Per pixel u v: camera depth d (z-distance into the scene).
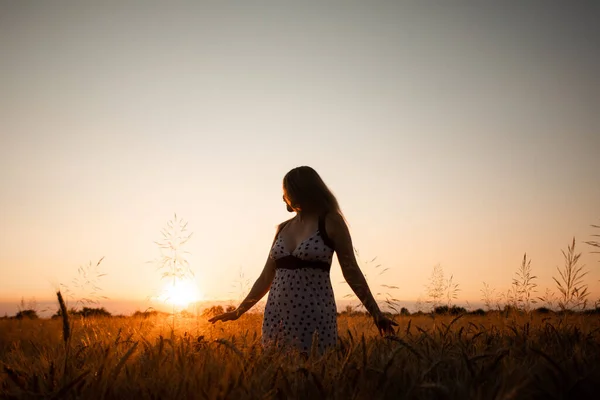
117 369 2.78
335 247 4.30
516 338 3.94
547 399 2.38
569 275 4.88
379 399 2.47
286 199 4.51
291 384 2.69
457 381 2.50
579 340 3.78
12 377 2.90
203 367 2.89
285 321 4.19
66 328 3.39
